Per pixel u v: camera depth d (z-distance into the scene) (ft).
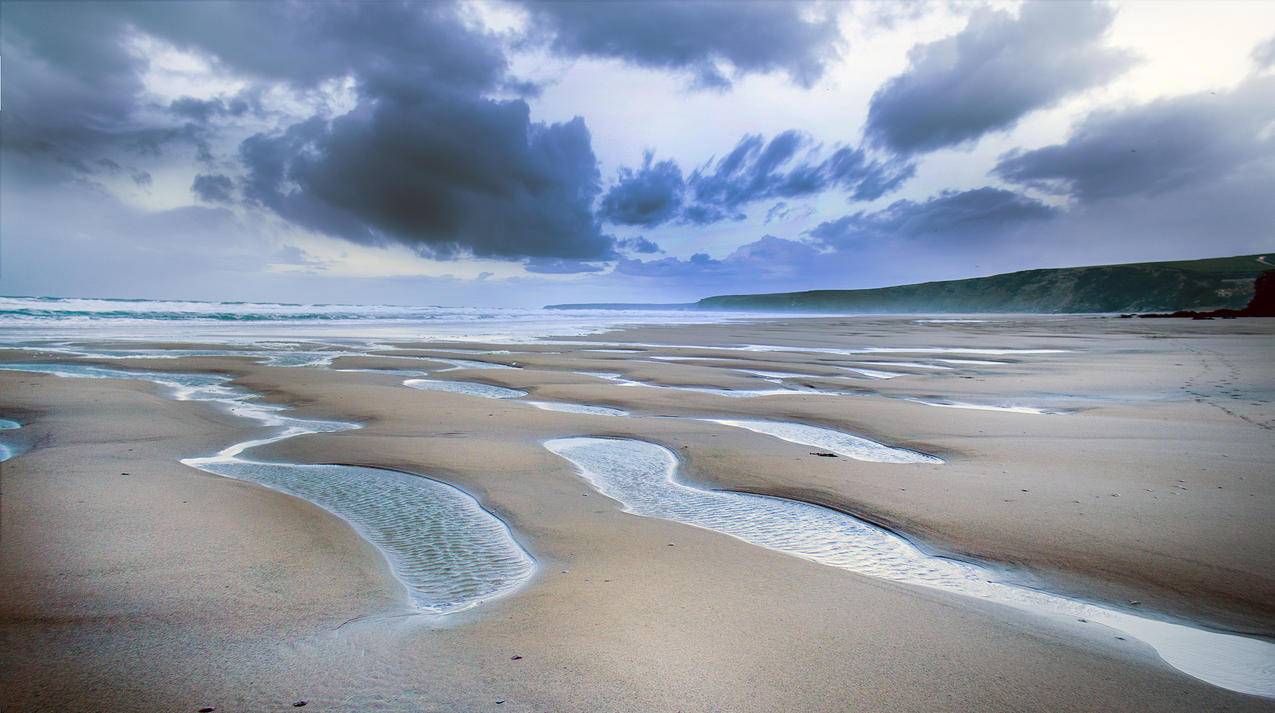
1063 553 18.01
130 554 16.80
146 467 26.27
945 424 36.99
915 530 20.27
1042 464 27.81
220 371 58.65
